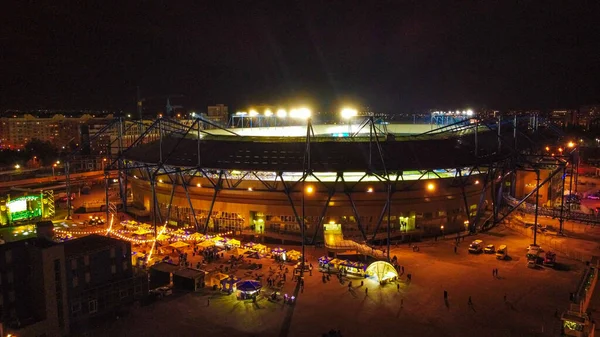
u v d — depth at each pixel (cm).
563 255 9169
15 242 6175
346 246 9075
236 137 12106
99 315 6500
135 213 12688
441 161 10881
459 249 9612
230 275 7844
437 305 6875
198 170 10719
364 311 6675
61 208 13375
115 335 5966
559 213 12062
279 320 6394
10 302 5969
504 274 8144
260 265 8475
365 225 10388
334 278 7925
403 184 10469
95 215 12650
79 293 6316
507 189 13862
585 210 12700
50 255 5894
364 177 10100
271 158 10769
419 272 8231
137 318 6431
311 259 8944
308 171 9619
